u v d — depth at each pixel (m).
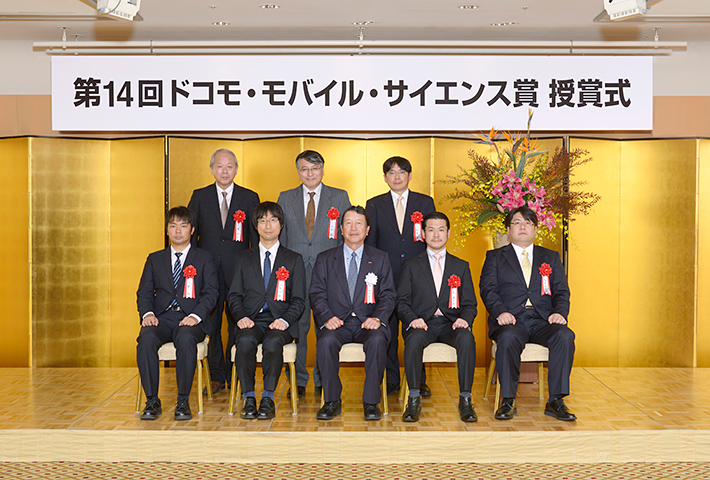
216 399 3.86
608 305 4.87
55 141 4.74
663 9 4.21
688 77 5.03
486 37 4.84
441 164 4.85
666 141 4.77
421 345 3.47
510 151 4.50
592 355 4.88
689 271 4.72
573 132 4.92
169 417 3.45
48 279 4.76
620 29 4.64
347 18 4.40
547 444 3.21
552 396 3.51
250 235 4.26
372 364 3.44
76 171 4.81
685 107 5.00
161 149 4.77
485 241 4.94
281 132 5.02
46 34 4.73
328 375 3.46
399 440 3.20
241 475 3.02
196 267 3.83
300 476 3.01
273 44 4.62
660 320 4.82
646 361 4.86
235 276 3.79
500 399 3.72
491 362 3.89
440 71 4.71
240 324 3.57
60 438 3.22
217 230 4.28
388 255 4.04
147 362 3.45
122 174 4.87
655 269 4.82
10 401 3.78
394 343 4.05
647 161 4.82
